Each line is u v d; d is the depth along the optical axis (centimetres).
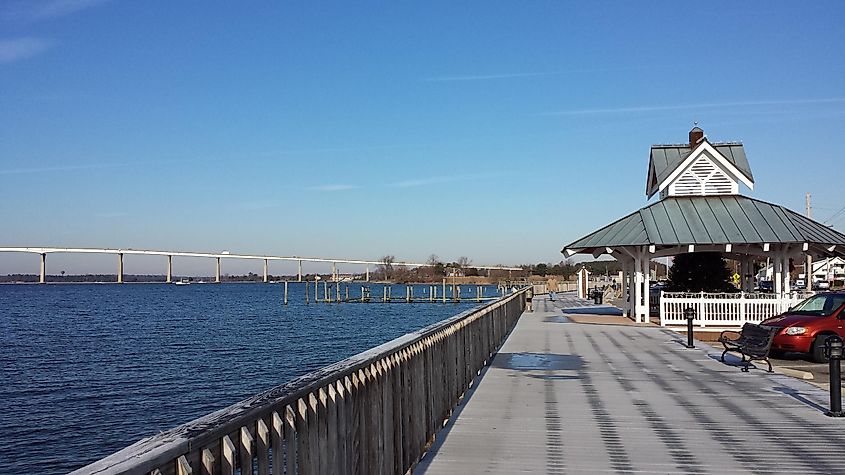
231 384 2508
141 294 15150
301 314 7275
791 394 1031
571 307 3572
